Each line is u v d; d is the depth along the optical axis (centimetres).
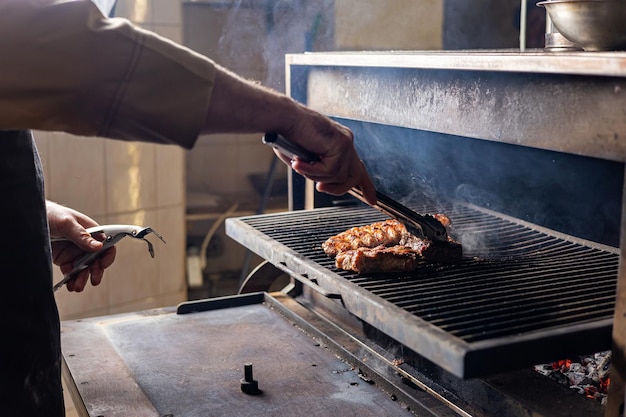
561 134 120
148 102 103
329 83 193
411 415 139
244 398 146
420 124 158
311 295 206
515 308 123
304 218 197
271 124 114
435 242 152
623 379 108
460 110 145
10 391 126
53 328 137
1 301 125
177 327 185
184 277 340
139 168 314
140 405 143
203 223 362
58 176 292
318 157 122
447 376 148
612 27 129
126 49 100
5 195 125
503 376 139
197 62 106
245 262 347
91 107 101
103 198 306
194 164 361
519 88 129
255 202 370
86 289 308
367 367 156
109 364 162
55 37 98
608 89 110
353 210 208
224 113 109
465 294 132
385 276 143
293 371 158
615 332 109
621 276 107
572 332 109
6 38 96
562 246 171
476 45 355
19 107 99
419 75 157
